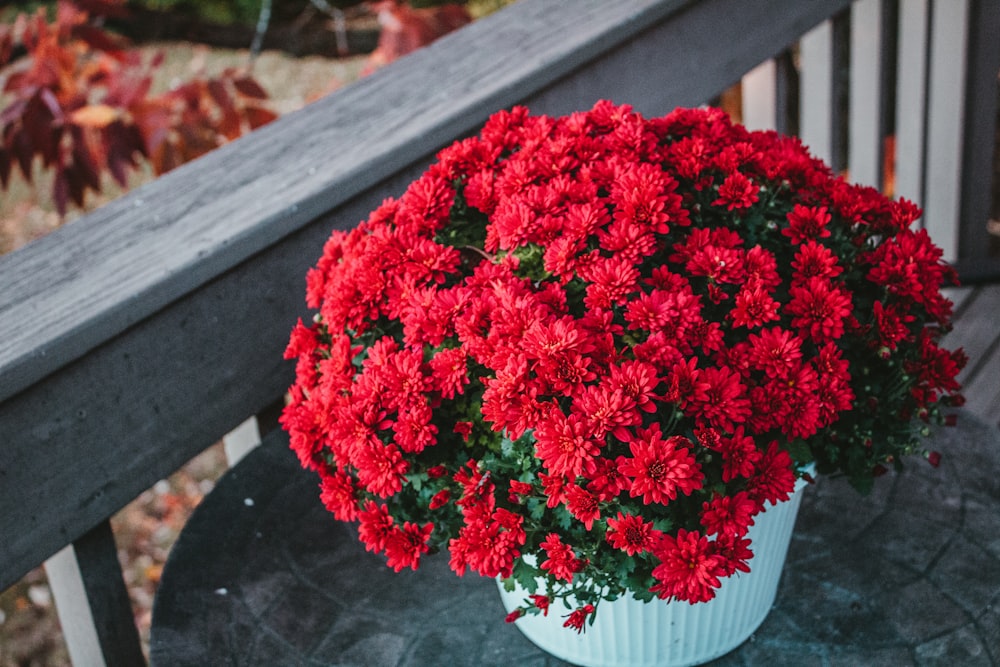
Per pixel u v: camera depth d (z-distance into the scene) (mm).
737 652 1092
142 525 3330
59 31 2195
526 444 918
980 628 1080
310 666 1099
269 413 1486
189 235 1238
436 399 950
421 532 970
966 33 2121
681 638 1045
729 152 1009
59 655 2799
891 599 1128
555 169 1019
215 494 1351
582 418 866
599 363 909
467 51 1580
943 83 2209
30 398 1099
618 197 973
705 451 889
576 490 865
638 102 1694
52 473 1145
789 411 906
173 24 4391
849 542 1213
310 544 1273
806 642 1088
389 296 995
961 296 2301
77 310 1119
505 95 1464
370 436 941
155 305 1170
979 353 2129
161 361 1226
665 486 840
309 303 1120
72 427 1150
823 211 970
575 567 893
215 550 1263
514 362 879
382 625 1156
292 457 1415
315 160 1361
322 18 5160
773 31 1882
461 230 1066
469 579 1227
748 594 1044
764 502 956
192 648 1116
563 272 937
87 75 2209
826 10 1973
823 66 2098
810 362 938
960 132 2225
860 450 1003
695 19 1725
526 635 1137
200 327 1259
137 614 2961
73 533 1188
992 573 1149
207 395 1296
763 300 914
